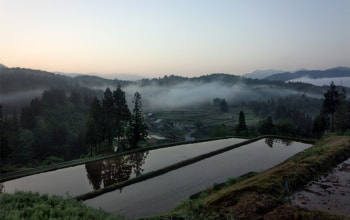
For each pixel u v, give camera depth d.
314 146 37.75
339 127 58.62
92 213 12.80
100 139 61.97
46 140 86.75
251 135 74.06
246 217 11.54
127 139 58.22
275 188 15.05
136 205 19.55
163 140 98.94
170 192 22.16
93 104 61.75
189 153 41.50
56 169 34.72
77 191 24.75
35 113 107.56
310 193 15.00
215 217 12.13
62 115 117.62
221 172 27.78
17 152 73.62
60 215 12.15
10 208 12.28
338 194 14.70
